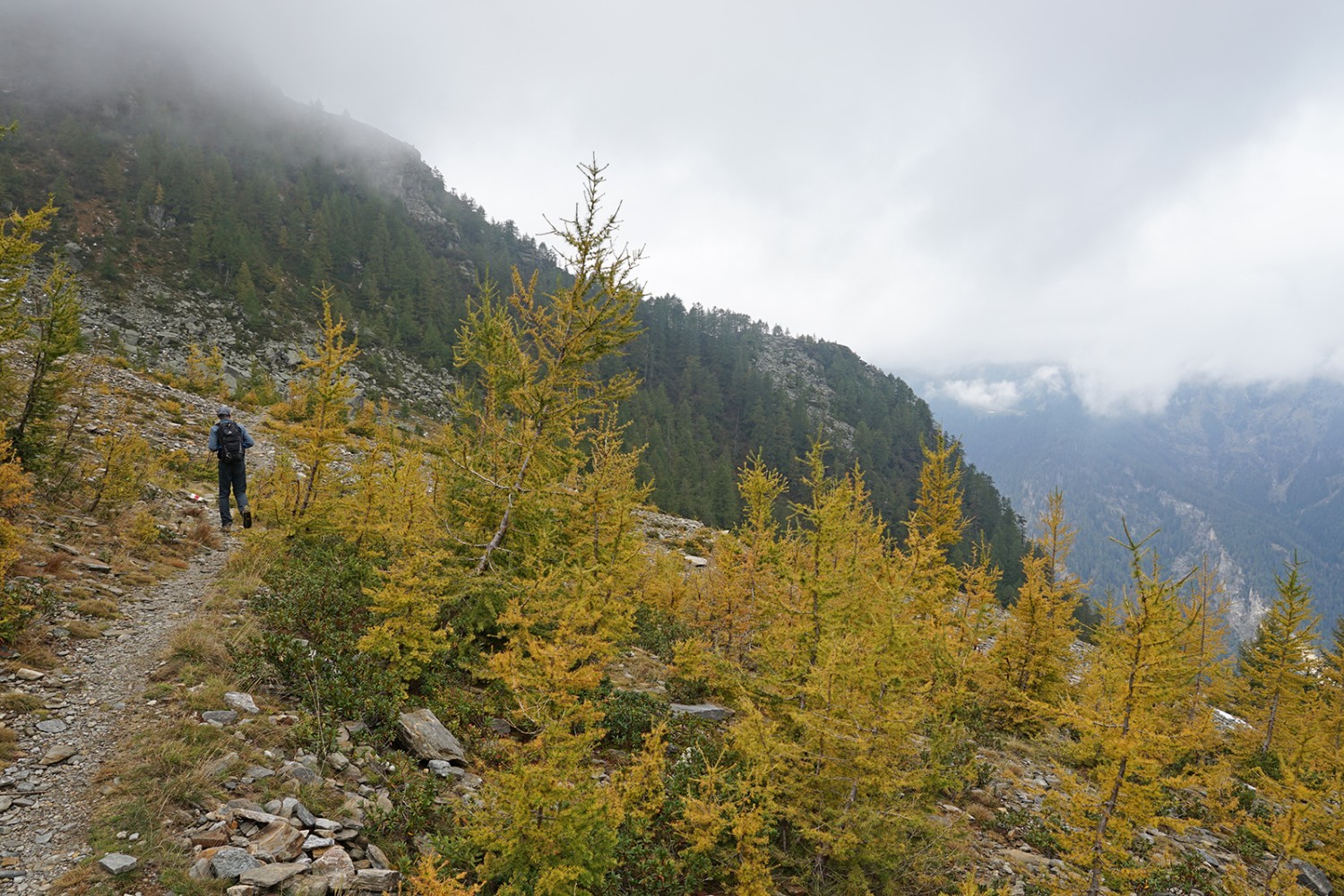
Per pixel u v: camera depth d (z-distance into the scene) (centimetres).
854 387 17588
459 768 788
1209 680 2691
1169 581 812
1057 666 1758
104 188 10406
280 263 10150
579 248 1127
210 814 550
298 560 1281
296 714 762
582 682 646
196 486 1916
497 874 565
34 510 1205
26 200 9400
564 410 1202
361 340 9194
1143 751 840
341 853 546
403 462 1337
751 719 839
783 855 762
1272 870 1116
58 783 551
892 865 767
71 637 820
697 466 9075
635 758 783
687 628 1873
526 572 1173
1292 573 2489
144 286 8369
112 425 2069
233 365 7512
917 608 1410
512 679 654
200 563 1276
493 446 1255
